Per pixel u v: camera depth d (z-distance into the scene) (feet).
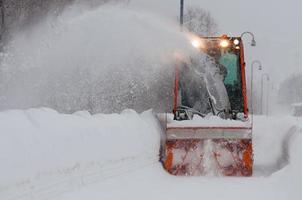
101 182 30.81
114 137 34.99
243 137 41.63
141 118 45.01
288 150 51.19
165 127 45.55
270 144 59.47
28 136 24.45
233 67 47.21
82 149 29.60
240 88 46.88
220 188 34.68
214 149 41.86
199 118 43.88
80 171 28.94
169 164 41.88
